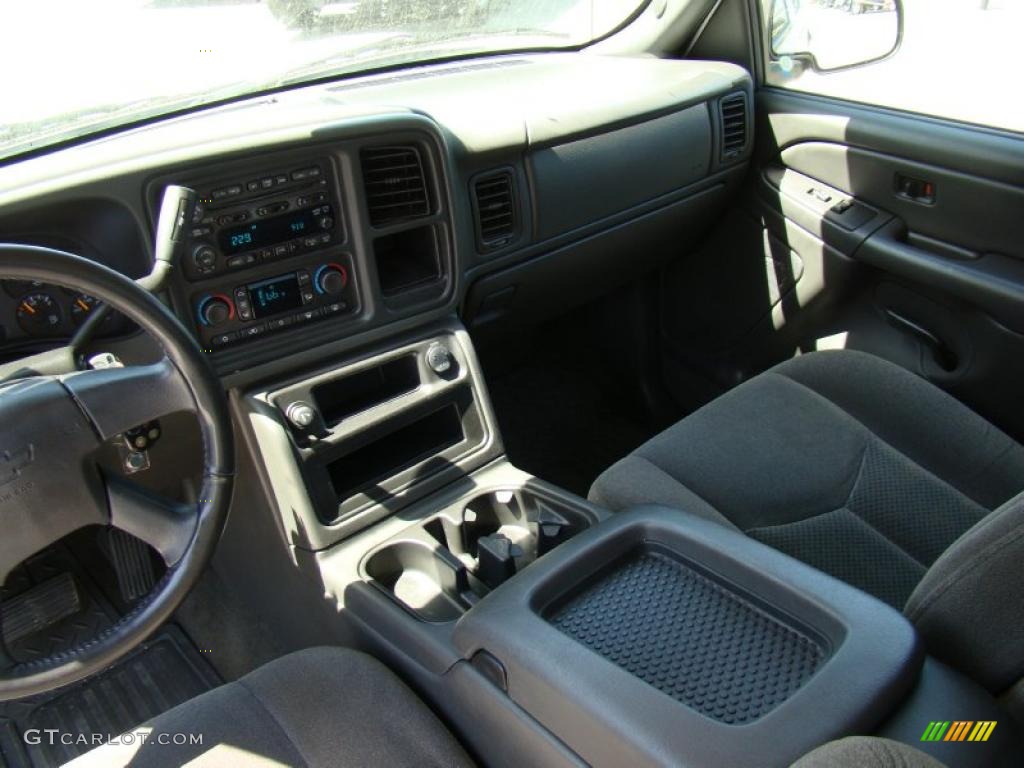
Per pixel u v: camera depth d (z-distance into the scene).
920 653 0.83
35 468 0.90
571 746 0.85
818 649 0.89
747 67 2.00
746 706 0.83
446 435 1.49
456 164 1.47
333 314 1.34
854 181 1.85
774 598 0.94
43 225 1.09
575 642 0.91
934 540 1.28
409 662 1.12
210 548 1.00
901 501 1.34
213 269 1.20
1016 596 0.79
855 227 1.84
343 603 1.24
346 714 1.01
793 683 0.85
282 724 1.00
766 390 1.55
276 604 1.54
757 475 1.39
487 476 1.45
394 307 1.39
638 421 2.40
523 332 2.15
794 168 1.97
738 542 1.00
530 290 1.79
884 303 1.88
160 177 1.10
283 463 1.28
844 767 0.62
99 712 1.56
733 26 1.97
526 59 2.09
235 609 1.74
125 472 1.17
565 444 2.27
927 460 1.42
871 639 0.84
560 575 1.00
